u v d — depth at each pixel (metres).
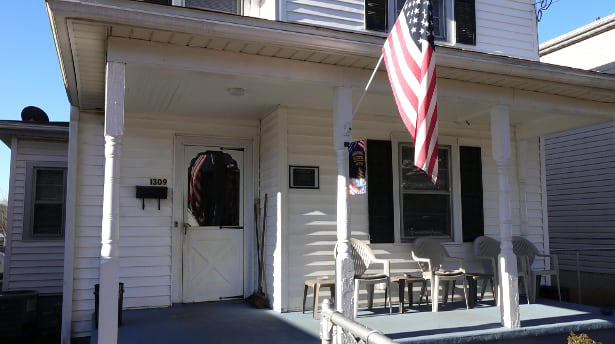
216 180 7.07
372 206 7.07
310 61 5.15
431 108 4.08
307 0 6.82
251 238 7.14
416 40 4.20
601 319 6.02
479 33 8.02
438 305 6.88
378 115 7.30
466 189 7.70
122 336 5.07
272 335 5.11
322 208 6.70
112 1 3.99
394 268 7.07
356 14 7.11
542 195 8.52
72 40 4.40
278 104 6.52
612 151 10.87
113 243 4.21
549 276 8.51
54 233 9.49
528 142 8.49
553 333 5.62
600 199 11.09
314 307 5.94
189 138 6.98
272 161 6.77
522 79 5.86
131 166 6.64
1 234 25.97
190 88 5.71
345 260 5.01
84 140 6.57
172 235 6.75
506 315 5.58
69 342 6.16
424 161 4.01
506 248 5.75
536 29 8.48
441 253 6.88
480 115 7.27
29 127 8.88
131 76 5.21
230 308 6.52
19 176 9.33
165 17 4.17
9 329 8.01
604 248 10.40
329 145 6.85
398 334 5.15
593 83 6.14
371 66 5.31
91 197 6.53
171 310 6.39
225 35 4.43
